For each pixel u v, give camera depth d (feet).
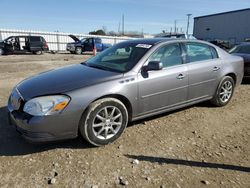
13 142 13.12
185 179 10.26
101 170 10.78
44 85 12.29
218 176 10.49
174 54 15.40
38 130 11.14
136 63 13.82
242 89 25.31
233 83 19.19
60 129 11.52
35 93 11.65
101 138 12.62
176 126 15.30
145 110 14.12
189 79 15.76
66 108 11.44
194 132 14.56
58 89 11.78
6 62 52.70
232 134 14.46
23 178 10.20
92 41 90.02
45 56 74.08
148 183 9.98
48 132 11.31
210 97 17.75
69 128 11.72
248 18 130.21
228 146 13.03
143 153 12.16
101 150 12.40
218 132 14.66
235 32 136.98
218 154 12.21
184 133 14.39
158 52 14.67
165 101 14.84
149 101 14.10
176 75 14.99
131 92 13.21
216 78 17.60
